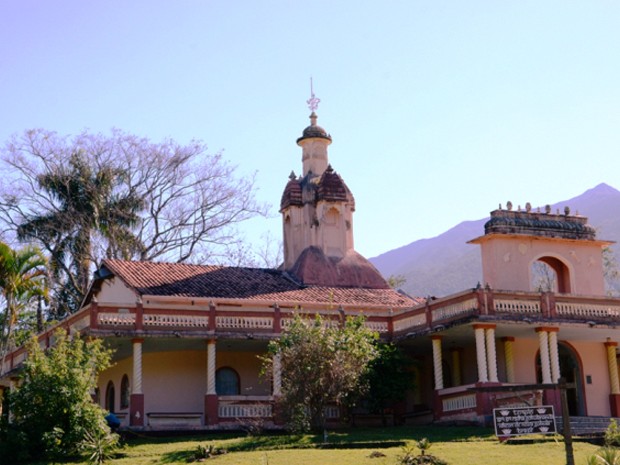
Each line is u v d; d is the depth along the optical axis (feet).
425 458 74.59
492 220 123.34
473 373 124.77
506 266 122.01
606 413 123.34
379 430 101.81
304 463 74.95
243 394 121.70
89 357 93.30
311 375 96.78
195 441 94.38
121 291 128.98
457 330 112.06
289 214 149.89
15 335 174.40
